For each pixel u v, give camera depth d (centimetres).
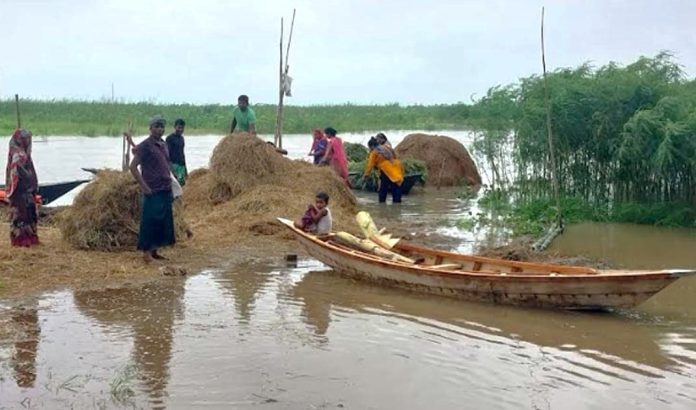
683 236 1382
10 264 999
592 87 1619
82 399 619
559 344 774
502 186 1895
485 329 820
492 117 1895
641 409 618
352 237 1102
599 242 1326
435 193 2064
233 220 1379
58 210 1392
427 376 685
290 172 1580
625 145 1484
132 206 1152
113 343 752
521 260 1172
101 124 5066
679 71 1683
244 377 673
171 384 654
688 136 1422
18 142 1079
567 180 1708
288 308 888
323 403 621
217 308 879
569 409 617
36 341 751
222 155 1552
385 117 6369
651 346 769
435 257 1052
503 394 646
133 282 979
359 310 887
